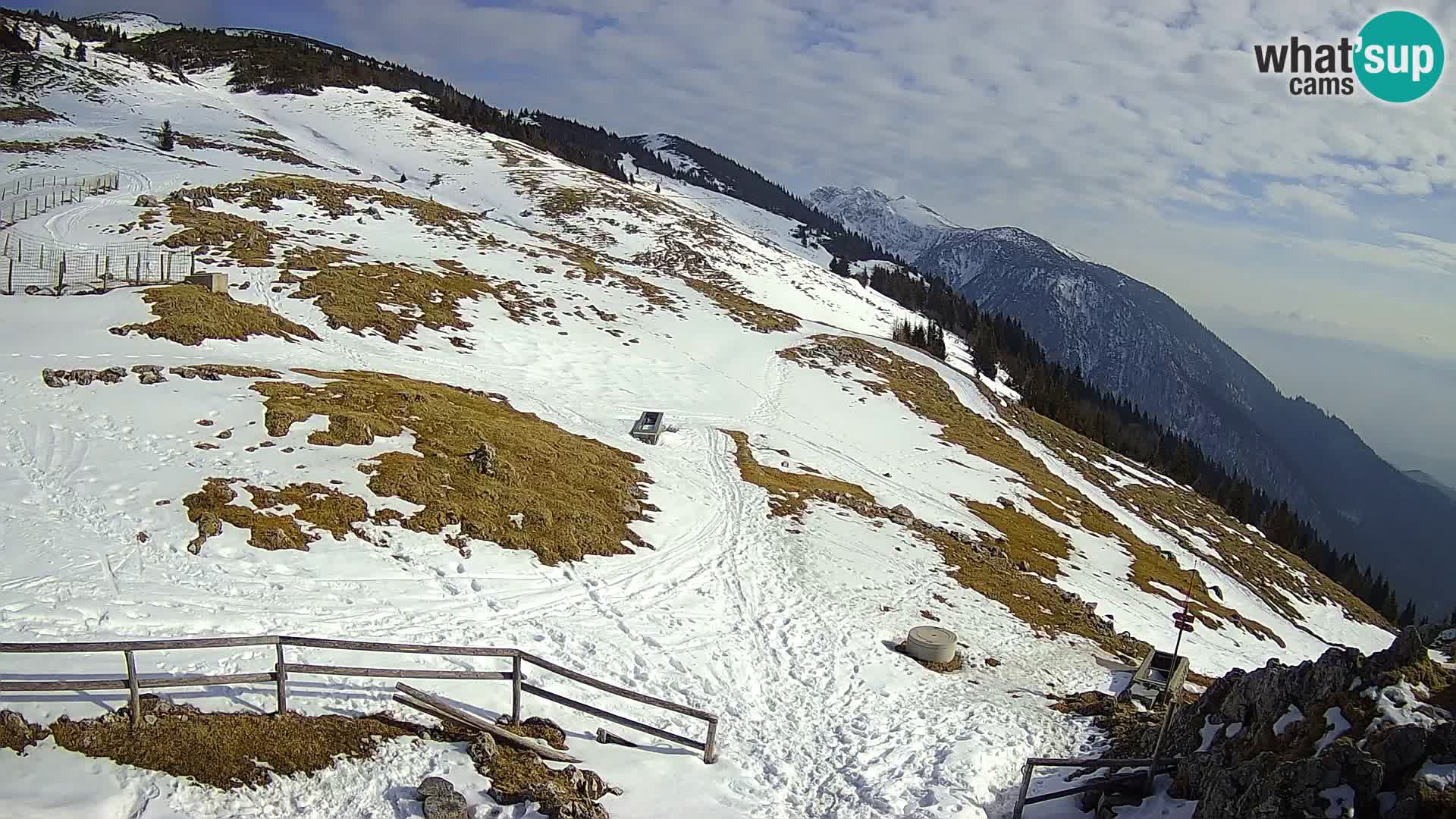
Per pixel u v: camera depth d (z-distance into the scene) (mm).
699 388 57781
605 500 32031
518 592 23828
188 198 65938
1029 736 20625
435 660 19047
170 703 14867
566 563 26344
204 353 36344
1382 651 13438
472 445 31375
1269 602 61344
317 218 69750
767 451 48156
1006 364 145250
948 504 47625
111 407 27609
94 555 20531
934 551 36844
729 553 31203
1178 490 87500
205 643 14141
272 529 22953
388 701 16500
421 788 13852
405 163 134875
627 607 24734
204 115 129000
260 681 15203
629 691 16750
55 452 24781
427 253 67750
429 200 91312
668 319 70812
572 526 28469
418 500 26422
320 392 32344
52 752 13234
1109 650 30969
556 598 24062
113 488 23516
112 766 13227
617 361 58156
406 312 52875
